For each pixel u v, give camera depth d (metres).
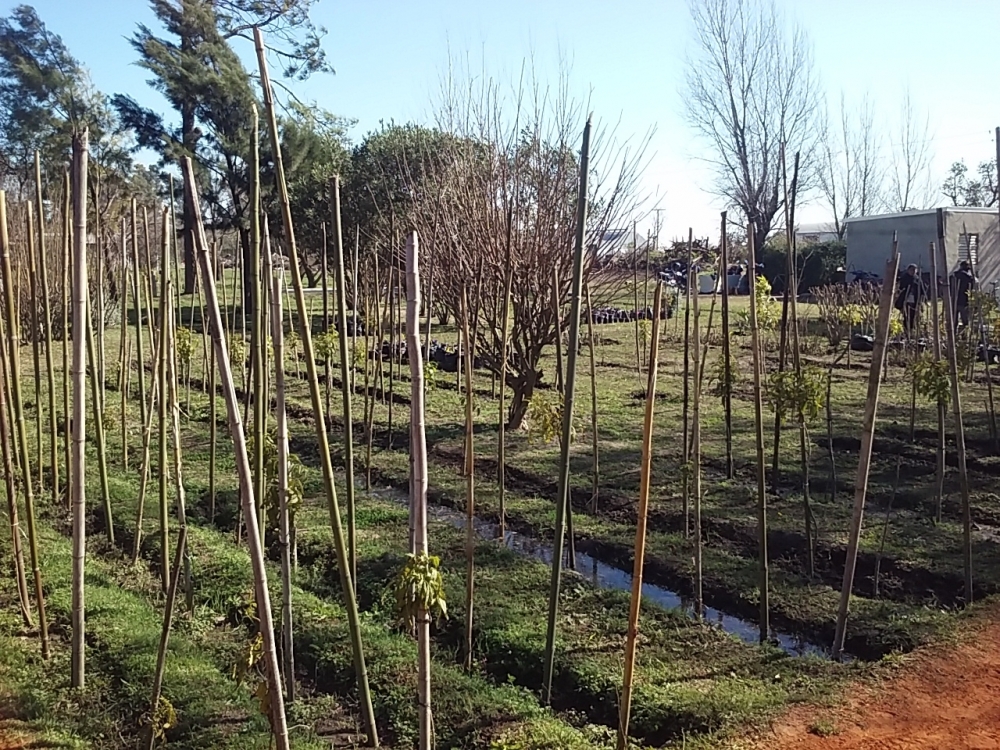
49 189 20.52
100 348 9.37
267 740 4.86
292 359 17.42
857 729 4.94
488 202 11.17
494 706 5.26
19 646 5.91
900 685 5.44
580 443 11.59
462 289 5.58
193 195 4.01
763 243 29.92
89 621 6.23
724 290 7.06
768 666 5.74
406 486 10.26
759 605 6.86
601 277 14.14
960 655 5.78
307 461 11.18
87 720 5.11
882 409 13.27
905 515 8.62
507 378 12.27
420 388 3.92
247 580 7.03
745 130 31.00
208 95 23.22
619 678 5.55
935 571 7.22
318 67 22.88
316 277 26.50
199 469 10.44
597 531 8.49
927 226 25.95
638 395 14.72
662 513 8.84
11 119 26.83
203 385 15.21
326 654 5.87
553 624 5.49
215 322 3.99
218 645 6.11
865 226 28.39
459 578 7.18
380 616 6.70
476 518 9.18
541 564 7.50
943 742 4.80
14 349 6.23
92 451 10.85
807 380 7.36
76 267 5.05
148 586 7.08
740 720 5.03
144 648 5.84
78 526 5.31
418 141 21.92
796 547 7.97
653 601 6.77
